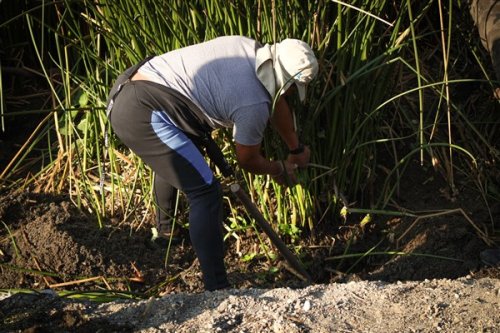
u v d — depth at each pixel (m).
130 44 5.16
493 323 3.73
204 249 4.47
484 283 4.13
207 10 4.85
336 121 5.11
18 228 5.32
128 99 4.29
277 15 4.80
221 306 3.95
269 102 4.22
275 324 3.77
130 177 5.62
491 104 5.70
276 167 4.57
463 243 5.25
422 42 5.94
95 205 5.53
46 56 6.32
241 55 4.22
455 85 5.84
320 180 5.37
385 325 3.76
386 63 4.86
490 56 5.18
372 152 5.54
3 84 6.35
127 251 5.23
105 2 5.13
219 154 4.55
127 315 3.97
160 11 4.84
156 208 5.23
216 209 4.46
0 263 5.12
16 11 6.19
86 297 4.59
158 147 4.34
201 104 4.23
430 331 3.70
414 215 5.30
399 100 5.66
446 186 5.60
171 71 4.27
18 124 6.25
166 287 5.03
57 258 5.07
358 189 5.54
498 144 5.66
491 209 5.44
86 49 5.19
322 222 5.47
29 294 4.15
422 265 5.14
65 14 5.64
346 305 3.94
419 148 5.15
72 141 5.79
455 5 5.66
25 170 5.90
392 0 5.37
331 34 4.98
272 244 5.32
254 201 5.40
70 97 5.57
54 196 5.61
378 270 5.19
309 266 5.27
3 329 3.86
